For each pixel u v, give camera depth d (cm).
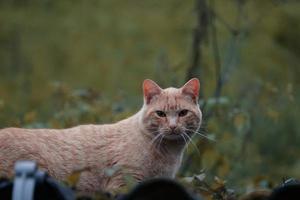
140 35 2002
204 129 914
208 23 1058
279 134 1368
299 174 1224
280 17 1872
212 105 938
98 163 688
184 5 2052
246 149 1116
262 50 1775
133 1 2209
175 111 718
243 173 1113
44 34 2039
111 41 2000
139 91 1639
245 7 1644
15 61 1828
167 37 1956
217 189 605
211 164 897
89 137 703
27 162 454
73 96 1036
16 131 684
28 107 1358
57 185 453
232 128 1088
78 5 2198
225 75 1053
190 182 613
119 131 710
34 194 454
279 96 1150
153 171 702
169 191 453
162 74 1099
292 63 1775
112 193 566
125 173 663
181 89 738
